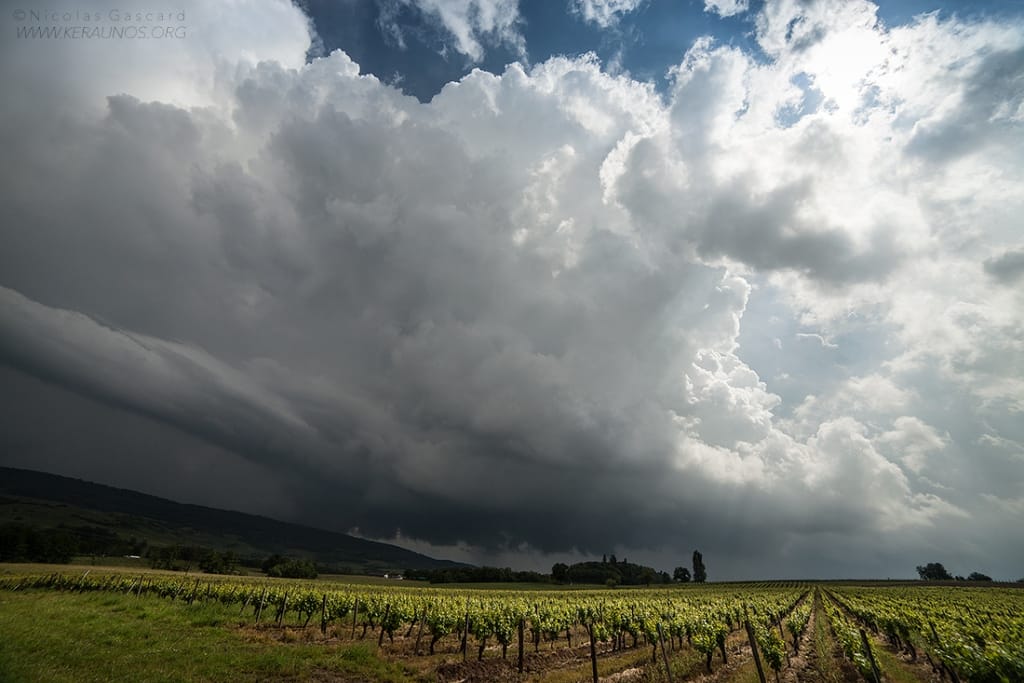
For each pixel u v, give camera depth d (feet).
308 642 81.10
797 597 241.14
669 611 129.70
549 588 414.82
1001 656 57.31
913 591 307.37
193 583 155.74
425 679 64.75
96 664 54.60
